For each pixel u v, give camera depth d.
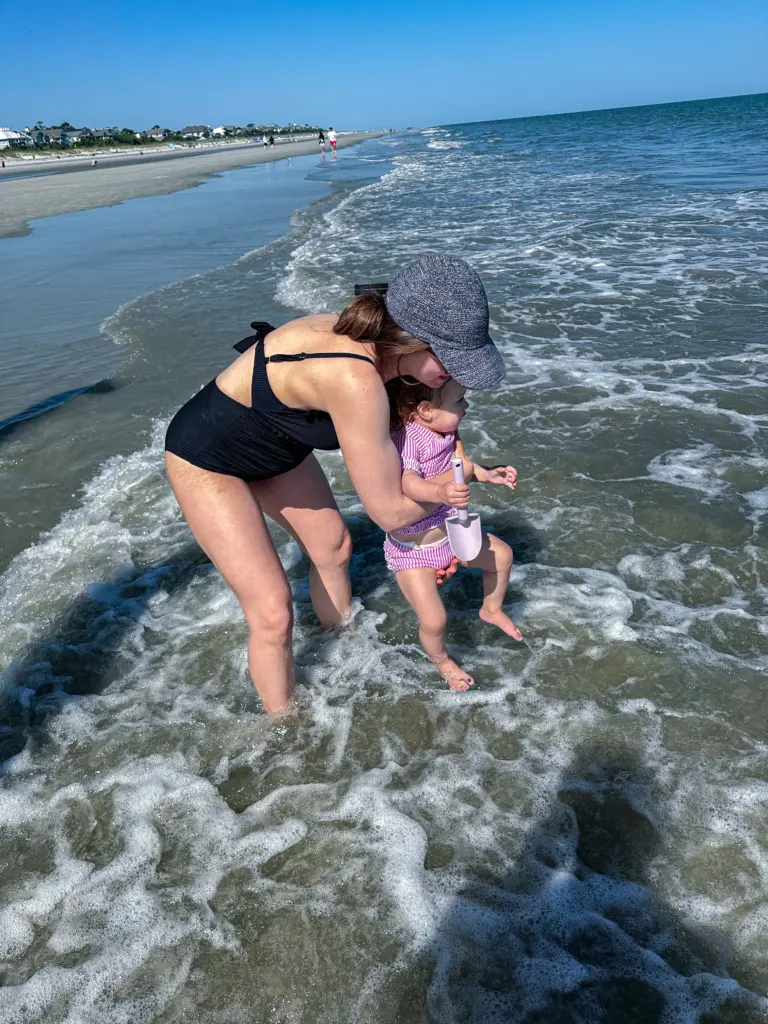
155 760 2.74
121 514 4.45
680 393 5.56
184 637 3.39
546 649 3.16
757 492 4.20
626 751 2.64
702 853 2.26
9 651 3.35
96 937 2.13
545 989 1.95
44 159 104.62
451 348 2.12
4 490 4.74
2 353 7.45
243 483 2.57
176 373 6.61
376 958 2.05
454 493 2.41
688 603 3.39
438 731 2.79
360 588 3.70
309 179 30.05
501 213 15.15
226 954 2.07
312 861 2.33
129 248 13.88
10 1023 1.93
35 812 2.55
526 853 2.31
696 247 10.30
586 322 7.39
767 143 28.47
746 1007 1.89
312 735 2.81
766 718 2.73
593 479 4.47
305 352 2.26
